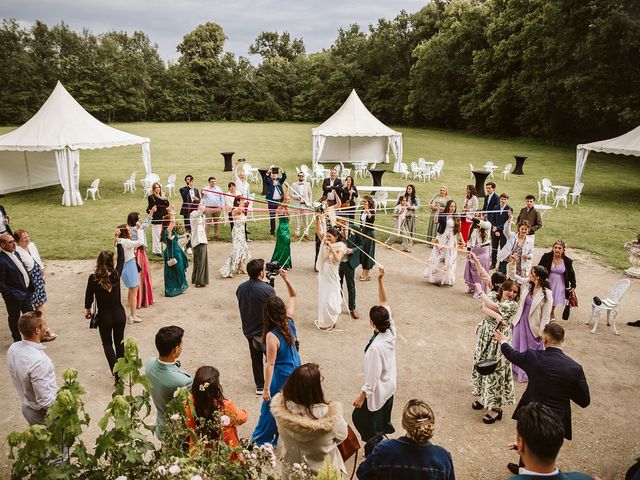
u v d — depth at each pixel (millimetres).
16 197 18906
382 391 4840
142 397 3385
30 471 2969
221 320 8500
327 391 6336
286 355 4879
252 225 15148
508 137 45531
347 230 9375
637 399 6328
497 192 20594
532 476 2557
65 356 7227
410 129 54438
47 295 9602
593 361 7316
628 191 21547
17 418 5801
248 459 3201
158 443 5262
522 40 39375
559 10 29250
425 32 58969
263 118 69375
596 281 10828
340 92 65000
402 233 13008
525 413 2615
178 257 9508
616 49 27688
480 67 45594
